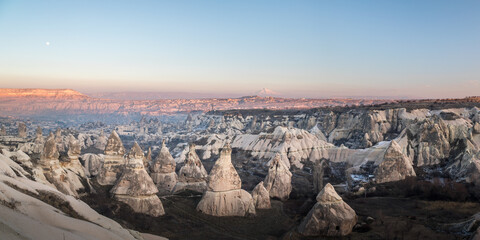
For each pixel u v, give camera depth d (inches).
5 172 1761.8
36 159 2479.1
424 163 4020.7
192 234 2130.9
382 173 3447.3
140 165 2420.0
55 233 1316.4
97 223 1745.8
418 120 4485.7
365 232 2130.9
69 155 2664.9
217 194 2524.6
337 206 2181.3
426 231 2076.8
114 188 2411.4
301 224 2222.0
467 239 1887.3
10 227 1186.0
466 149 3656.5
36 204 1508.4
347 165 4350.4
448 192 2942.9
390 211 2576.3
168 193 3053.6
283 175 3193.9
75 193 2321.6
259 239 2122.3
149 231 2069.4
